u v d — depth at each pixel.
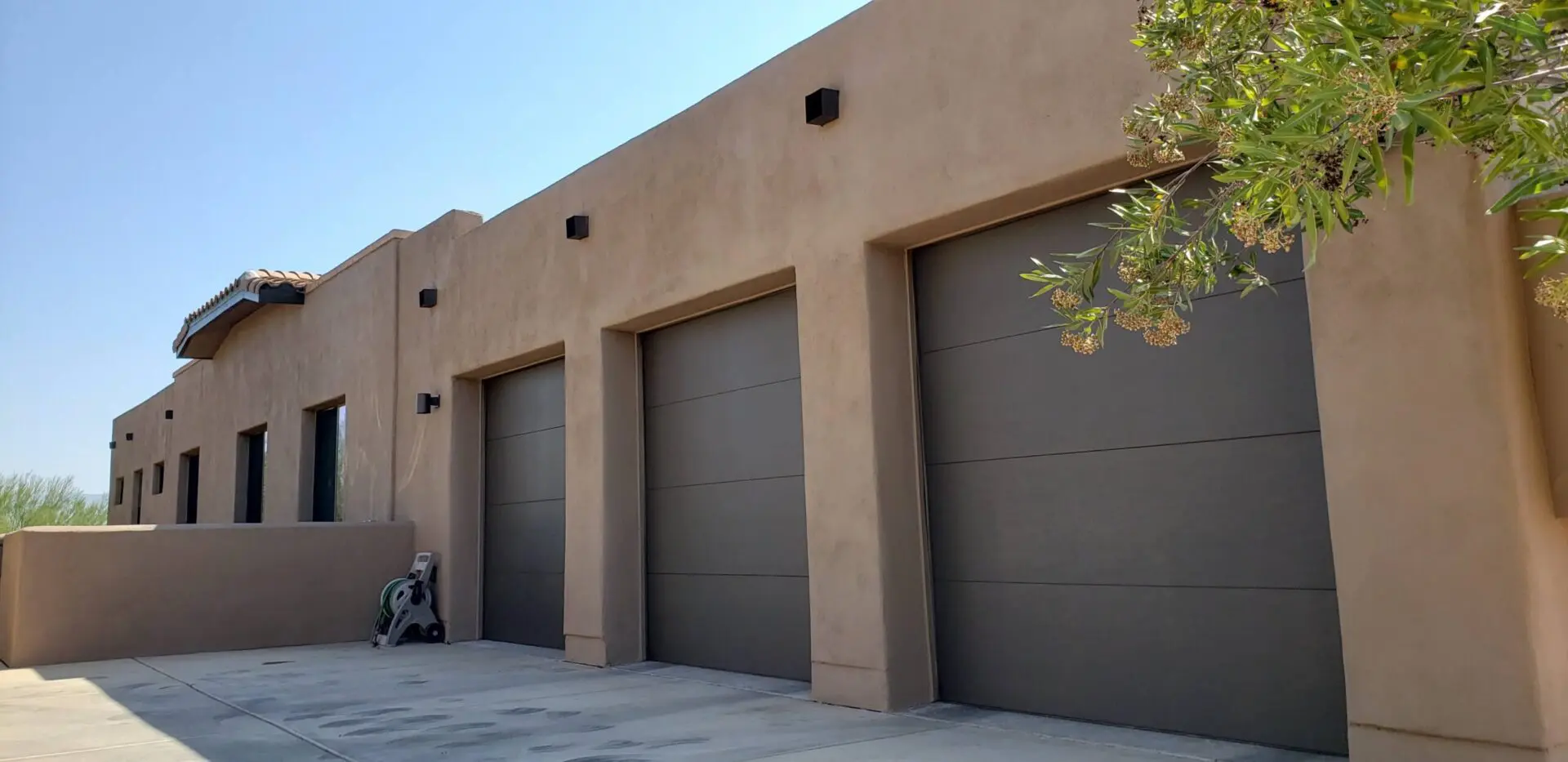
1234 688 5.74
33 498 35.03
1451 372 4.57
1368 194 3.37
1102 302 6.51
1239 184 3.53
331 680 9.66
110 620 11.77
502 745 6.51
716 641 9.40
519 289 11.79
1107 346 6.47
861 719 6.92
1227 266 5.91
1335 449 4.95
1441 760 4.52
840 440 7.55
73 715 8.09
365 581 13.30
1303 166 2.80
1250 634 5.68
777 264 8.27
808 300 7.93
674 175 9.52
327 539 13.12
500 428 12.90
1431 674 4.57
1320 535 5.42
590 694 8.44
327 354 16.69
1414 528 4.66
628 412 10.42
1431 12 2.52
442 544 13.00
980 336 7.21
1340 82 2.56
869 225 7.46
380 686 9.23
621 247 10.16
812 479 7.79
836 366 7.63
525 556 12.20
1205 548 5.91
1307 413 5.51
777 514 8.80
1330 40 2.77
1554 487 4.54
